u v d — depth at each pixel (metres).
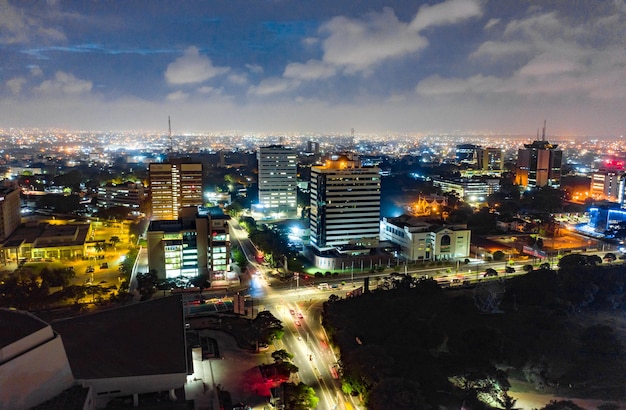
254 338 172.50
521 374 164.00
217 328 189.25
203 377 135.50
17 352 103.31
